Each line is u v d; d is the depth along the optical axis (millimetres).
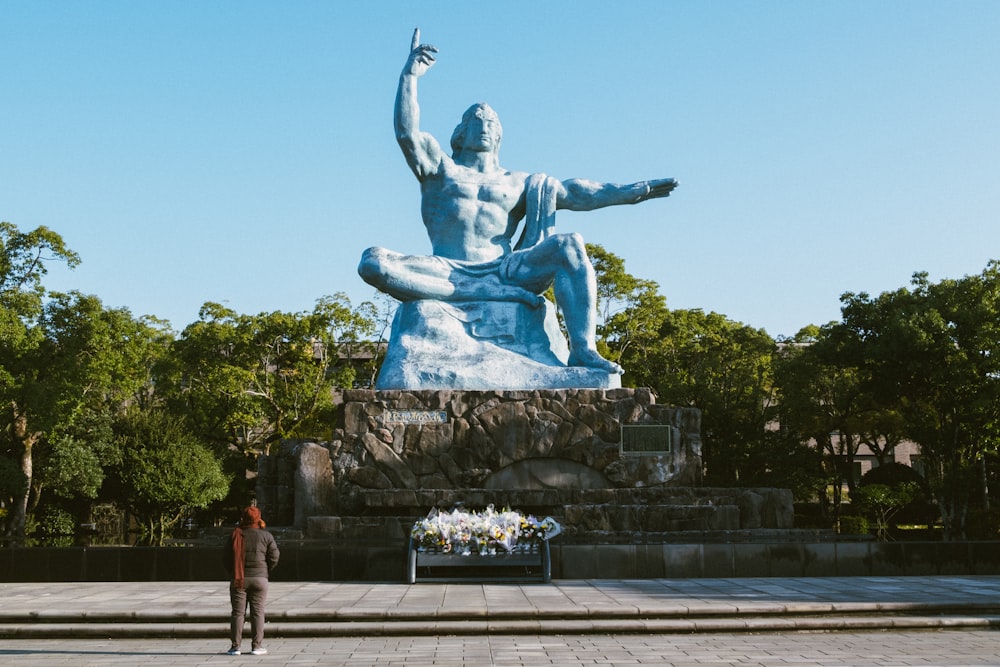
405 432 18922
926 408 33562
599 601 12102
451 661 9234
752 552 15141
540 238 21969
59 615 11406
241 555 9867
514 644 10266
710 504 18422
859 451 51250
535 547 14492
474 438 18891
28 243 32438
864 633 10984
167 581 14945
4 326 30859
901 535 32219
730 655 9492
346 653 9766
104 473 32656
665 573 15008
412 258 20891
